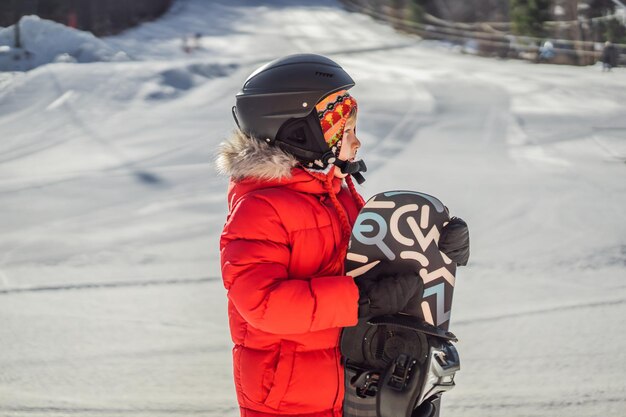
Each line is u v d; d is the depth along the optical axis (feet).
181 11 187.32
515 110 63.87
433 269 6.12
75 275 21.17
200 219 29.63
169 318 16.83
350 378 6.06
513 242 23.81
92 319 16.87
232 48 133.28
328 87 6.13
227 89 74.33
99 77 72.08
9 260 23.36
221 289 19.31
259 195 6.10
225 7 201.77
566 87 79.51
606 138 48.98
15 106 63.41
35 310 17.66
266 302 5.77
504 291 18.40
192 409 11.98
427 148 45.85
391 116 60.70
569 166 39.22
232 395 12.48
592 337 14.99
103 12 142.51
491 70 100.68
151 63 78.33
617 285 18.85
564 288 18.63
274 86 6.12
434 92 77.10
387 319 5.77
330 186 6.25
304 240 6.11
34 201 34.22
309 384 6.06
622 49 107.96
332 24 176.24
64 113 61.36
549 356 13.99
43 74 72.33
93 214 31.22
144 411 11.94
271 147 6.21
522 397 12.21
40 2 124.06
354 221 6.68
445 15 156.25
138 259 23.15
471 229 26.00
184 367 13.79
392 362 5.83
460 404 11.96
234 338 6.34
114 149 48.67
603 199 30.89
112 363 14.08
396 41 147.95
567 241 23.85
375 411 5.98
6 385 13.14
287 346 6.07
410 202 6.19
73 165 43.75
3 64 89.40
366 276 6.09
